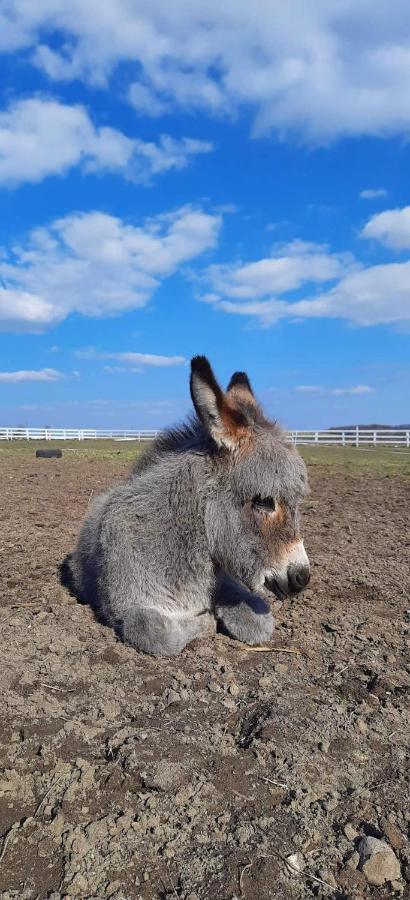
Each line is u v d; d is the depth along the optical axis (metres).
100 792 0.57
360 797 0.57
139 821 0.53
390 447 6.94
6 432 8.57
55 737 0.66
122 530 0.95
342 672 0.85
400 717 0.72
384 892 0.47
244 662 0.88
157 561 0.92
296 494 0.85
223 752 0.64
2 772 0.60
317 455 5.35
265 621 0.96
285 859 0.49
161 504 0.94
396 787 0.59
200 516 0.90
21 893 0.46
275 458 0.85
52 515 2.06
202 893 0.46
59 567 1.37
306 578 0.85
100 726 0.69
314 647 0.95
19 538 1.67
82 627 0.98
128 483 1.04
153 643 0.88
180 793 0.57
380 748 0.66
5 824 0.53
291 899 0.46
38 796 0.57
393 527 1.96
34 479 3.25
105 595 0.98
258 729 0.67
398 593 1.23
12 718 0.70
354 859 0.49
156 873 0.48
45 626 0.98
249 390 1.06
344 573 1.37
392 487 3.15
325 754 0.64
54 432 8.71
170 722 0.70
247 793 0.57
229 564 0.88
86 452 5.59
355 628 1.03
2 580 1.25
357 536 1.80
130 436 9.05
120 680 0.81
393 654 0.92
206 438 0.93
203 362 0.84
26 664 0.84
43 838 0.51
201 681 0.81
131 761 0.61
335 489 3.05
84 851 0.50
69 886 0.46
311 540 1.74
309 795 0.57
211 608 0.99
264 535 0.85
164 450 1.05
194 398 0.85
